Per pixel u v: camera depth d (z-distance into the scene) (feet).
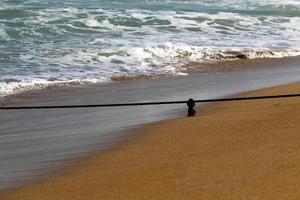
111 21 83.41
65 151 31.73
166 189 22.58
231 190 21.45
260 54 68.74
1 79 52.47
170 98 47.09
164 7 101.86
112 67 60.18
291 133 29.07
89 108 43.70
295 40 79.30
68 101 46.29
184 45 69.05
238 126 32.73
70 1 103.24
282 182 21.57
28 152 31.91
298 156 24.76
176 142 31.14
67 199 23.17
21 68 57.52
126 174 25.66
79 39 72.74
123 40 72.38
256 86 51.90
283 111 34.94
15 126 38.55
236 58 66.95
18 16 84.07
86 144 33.09
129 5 101.86
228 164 24.90
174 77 56.65
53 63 60.49
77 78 54.65
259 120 33.32
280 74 58.49
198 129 33.55
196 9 101.55
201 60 65.21
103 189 23.77
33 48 66.85
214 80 55.11
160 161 27.40
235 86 51.93
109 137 34.42
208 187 22.15
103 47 67.62
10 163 29.81
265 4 113.80
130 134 34.76
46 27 78.48
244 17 93.15
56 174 27.40
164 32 79.15
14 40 71.46
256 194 20.72
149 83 53.62
